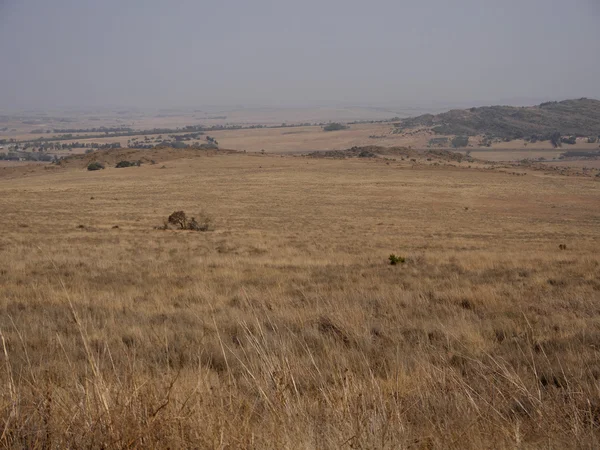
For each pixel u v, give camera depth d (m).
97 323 7.75
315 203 78.25
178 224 40.56
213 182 105.75
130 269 15.73
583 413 3.54
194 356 5.48
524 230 50.22
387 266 17.00
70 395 3.53
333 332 6.89
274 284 12.66
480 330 7.11
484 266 16.69
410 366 5.11
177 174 119.06
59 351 5.95
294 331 7.05
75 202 72.75
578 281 12.85
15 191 88.62
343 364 4.99
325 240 32.66
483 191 96.50
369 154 179.38
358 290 11.34
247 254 21.77
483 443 2.92
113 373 4.45
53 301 10.10
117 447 2.71
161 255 20.56
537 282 12.63
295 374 4.58
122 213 58.34
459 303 9.74
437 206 77.81
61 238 28.55
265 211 66.75
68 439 2.81
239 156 161.00
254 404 3.44
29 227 37.38
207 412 3.06
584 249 27.84
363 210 70.62
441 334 6.83
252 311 8.61
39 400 3.26
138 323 7.90
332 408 3.29
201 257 19.73
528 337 6.52
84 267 16.12
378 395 3.59
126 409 2.98
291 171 125.31
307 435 2.85
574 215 71.75
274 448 2.75
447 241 34.09
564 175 138.25
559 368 5.03
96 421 2.86
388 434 2.86
